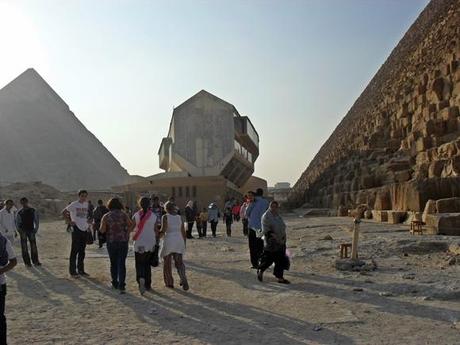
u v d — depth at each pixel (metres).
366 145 47.56
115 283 10.84
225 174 75.38
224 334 7.21
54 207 60.28
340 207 39.31
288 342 6.78
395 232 20.89
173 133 73.75
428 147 30.27
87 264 15.34
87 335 7.23
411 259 13.98
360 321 7.77
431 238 17.11
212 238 24.67
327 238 20.19
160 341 6.88
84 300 9.70
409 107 39.72
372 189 34.22
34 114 144.75
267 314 8.38
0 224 14.72
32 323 7.95
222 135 72.56
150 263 10.76
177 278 12.23
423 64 45.06
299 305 8.97
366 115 61.16
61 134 144.75
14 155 132.25
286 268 11.37
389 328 7.37
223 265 14.52
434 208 21.06
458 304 8.73
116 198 10.92
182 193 63.91
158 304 9.30
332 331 7.28
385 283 10.70
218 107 72.75
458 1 42.69
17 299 9.85
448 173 24.70
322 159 82.12
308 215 44.66
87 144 157.25
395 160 34.25
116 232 10.64
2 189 65.50
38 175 130.25
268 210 11.48
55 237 27.50
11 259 5.94
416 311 8.32
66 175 132.88
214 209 25.53
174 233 10.83
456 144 25.84
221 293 10.28
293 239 21.38
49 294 10.35
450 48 35.22
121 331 7.43
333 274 12.17
